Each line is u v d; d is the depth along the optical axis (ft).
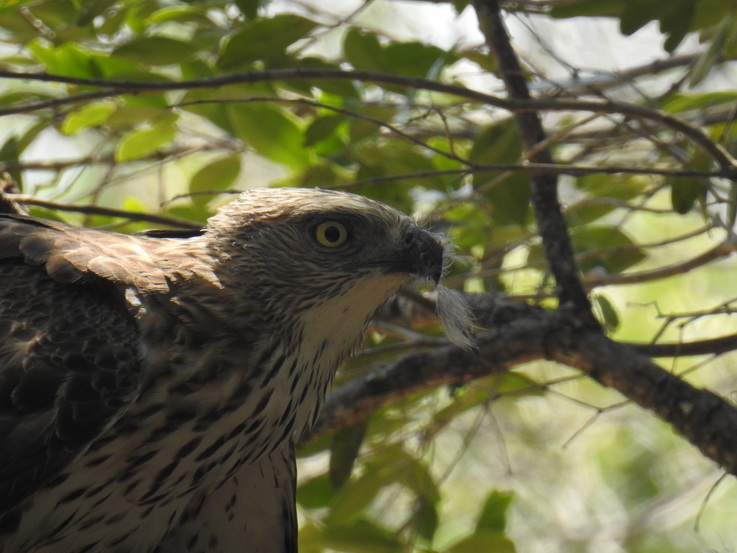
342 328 24.80
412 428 33.68
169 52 31.04
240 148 34.88
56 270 22.89
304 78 26.37
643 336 45.68
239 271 23.63
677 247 47.01
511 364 28.66
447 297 26.00
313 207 24.02
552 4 31.63
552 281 37.01
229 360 23.08
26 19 31.12
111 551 25.25
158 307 22.86
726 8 30.94
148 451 22.71
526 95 29.19
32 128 32.32
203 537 26.89
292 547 27.37
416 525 31.45
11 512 22.16
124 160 33.86
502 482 44.83
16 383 21.61
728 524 45.32
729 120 28.71
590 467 46.75
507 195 30.91
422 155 32.63
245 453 24.29
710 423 25.73
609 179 35.01
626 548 45.09
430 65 31.50
